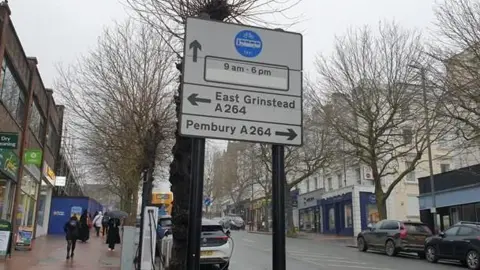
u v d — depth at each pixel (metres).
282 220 4.32
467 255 17.06
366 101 26.73
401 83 25.83
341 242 31.81
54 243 24.17
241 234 40.69
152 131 16.81
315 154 37.50
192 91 4.31
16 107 20.55
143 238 10.56
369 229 23.75
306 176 39.12
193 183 4.27
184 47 4.38
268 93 4.46
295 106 4.50
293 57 4.60
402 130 29.69
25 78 21.56
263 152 40.44
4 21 16.77
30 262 15.13
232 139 4.30
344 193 42.34
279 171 4.41
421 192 31.06
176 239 6.11
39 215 30.12
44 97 27.78
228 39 4.48
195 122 4.26
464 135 19.41
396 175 39.59
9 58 18.22
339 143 32.69
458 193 27.28
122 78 18.39
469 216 26.62
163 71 18.53
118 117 20.19
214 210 96.38
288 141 4.41
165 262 13.92
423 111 24.62
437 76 19.08
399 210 39.44
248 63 4.48
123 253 12.41
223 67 4.41
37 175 26.81
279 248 4.27
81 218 25.58
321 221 47.81
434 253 18.95
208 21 4.47
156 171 29.05
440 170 38.94
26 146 22.36
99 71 21.36
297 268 16.02
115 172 25.64
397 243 21.11
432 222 29.81
